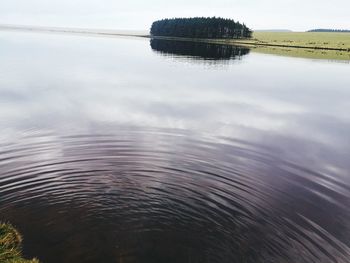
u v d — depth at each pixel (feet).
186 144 59.16
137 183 44.32
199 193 42.24
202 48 372.79
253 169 49.88
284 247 32.35
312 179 47.11
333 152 57.62
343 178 47.67
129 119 73.31
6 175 44.83
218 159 53.16
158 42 482.28
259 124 73.20
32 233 33.09
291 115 82.07
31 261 28.99
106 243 32.19
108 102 88.79
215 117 77.56
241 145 59.67
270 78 144.66
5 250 30.37
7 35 460.96
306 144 61.16
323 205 40.22
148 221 35.99
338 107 91.86
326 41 504.43
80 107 82.28
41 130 63.57
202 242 32.89
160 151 55.42
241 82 131.95
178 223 35.78
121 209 38.04
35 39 405.39
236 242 32.96
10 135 60.23
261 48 383.45
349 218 37.58
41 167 47.60
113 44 389.60
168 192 42.19
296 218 37.22
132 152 54.44
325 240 33.42
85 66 165.48
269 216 37.52
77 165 48.80
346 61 235.20
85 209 37.68
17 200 38.86
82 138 59.93
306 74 161.27
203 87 117.91
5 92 94.84
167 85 119.85
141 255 30.86
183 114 79.36
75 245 31.71
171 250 31.60
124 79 130.31
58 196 40.16
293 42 496.23
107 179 44.98
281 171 49.52
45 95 93.81
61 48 283.18
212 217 37.09
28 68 145.28
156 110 82.28
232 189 43.55
